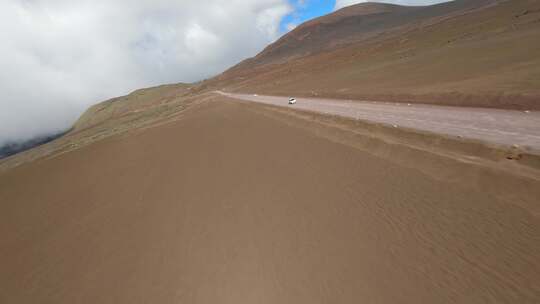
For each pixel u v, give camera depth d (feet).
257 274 23.58
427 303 17.38
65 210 55.42
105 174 77.05
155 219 39.83
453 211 26.35
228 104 218.79
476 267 19.40
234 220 34.17
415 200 30.07
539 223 22.11
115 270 29.37
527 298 16.46
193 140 97.91
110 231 39.52
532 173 26.86
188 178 55.88
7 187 100.17
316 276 21.76
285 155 58.85
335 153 53.42
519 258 19.36
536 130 37.04
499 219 23.67
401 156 42.86
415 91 86.79
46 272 33.01
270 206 35.83
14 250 42.83
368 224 27.48
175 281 25.30
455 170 33.14
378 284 19.63
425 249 22.21
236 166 57.52
